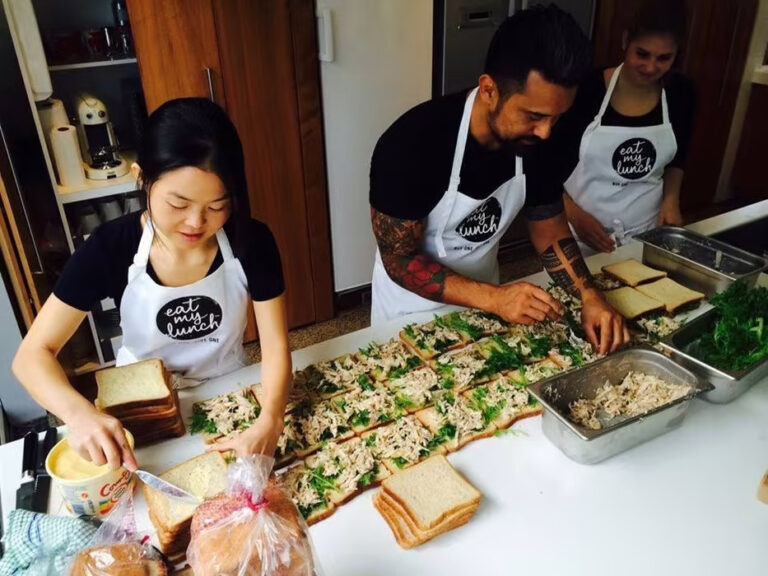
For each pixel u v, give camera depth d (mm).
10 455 1207
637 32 1894
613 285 1748
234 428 1248
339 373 1392
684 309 1650
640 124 2064
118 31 2357
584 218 2049
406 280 1617
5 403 2373
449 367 1409
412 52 2703
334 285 3080
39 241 2418
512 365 1412
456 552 1015
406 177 1491
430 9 2660
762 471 1175
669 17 1843
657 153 2119
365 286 3180
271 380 1245
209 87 2355
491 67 1309
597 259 1949
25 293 2203
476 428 1247
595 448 1147
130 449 1078
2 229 2072
